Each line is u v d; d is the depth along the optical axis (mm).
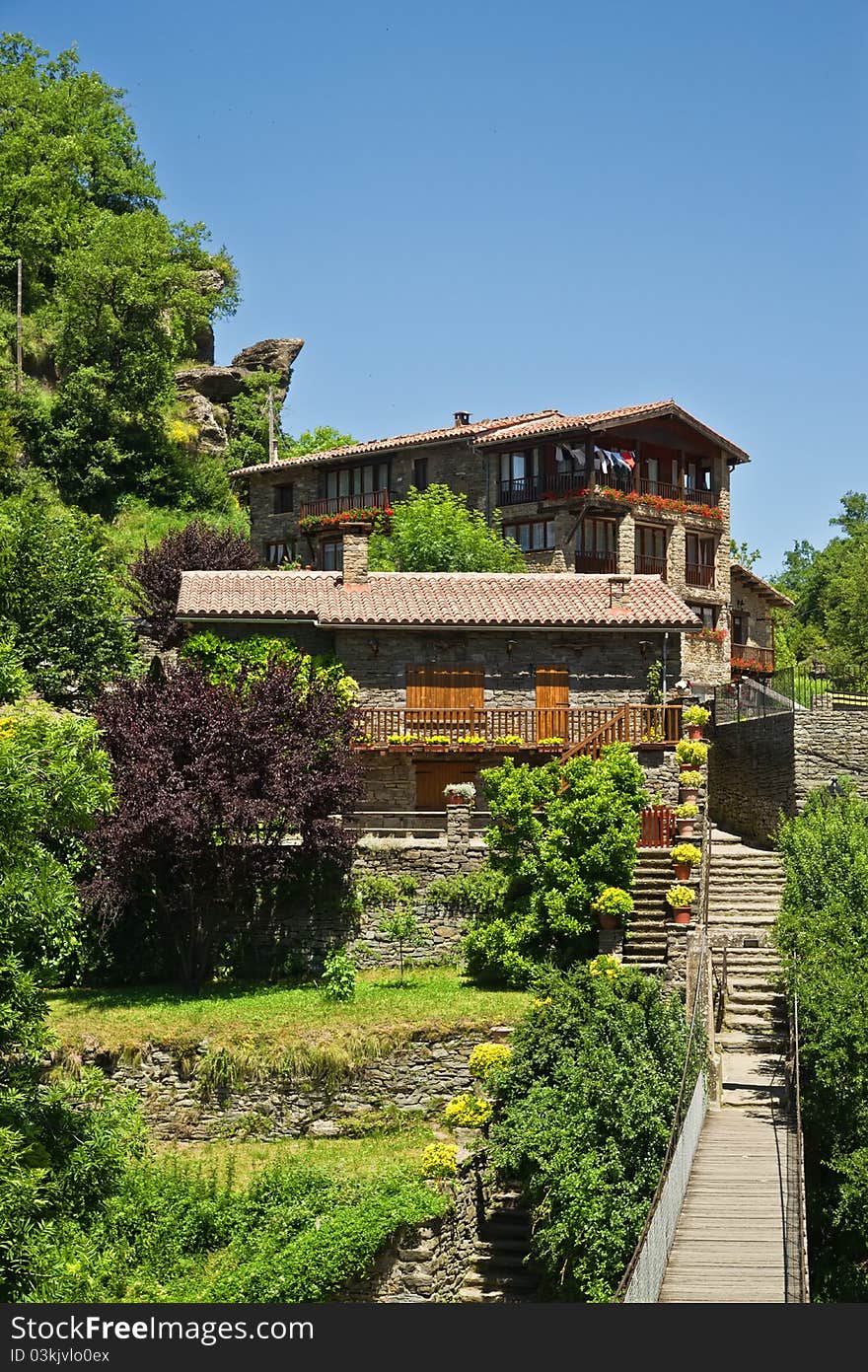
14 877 17438
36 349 65250
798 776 33812
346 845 29203
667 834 31875
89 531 48000
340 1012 26516
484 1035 25594
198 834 27750
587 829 28344
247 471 59688
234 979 29406
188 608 35031
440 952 29469
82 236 69875
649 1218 15383
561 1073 21578
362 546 37750
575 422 51781
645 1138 19906
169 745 28812
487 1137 23422
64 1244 16938
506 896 29016
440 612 35625
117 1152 18406
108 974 29484
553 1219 20172
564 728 35281
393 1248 21344
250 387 74188
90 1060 25578
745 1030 25719
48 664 36875
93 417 61594
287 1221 21281
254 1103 25375
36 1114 17891
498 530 53000
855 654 61844
